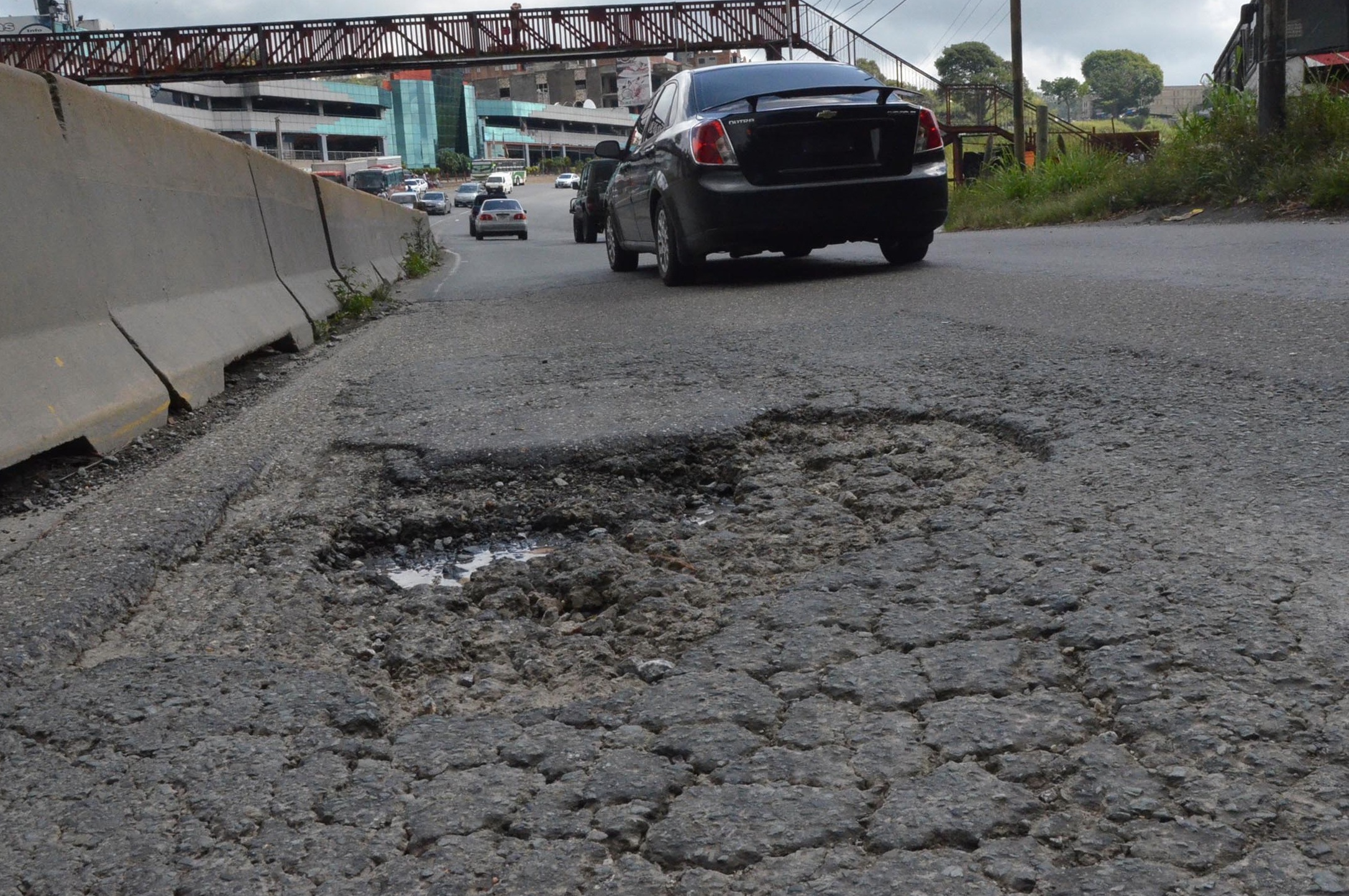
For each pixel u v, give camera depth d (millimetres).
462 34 27547
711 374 4426
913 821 1388
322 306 7832
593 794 1508
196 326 5059
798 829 1394
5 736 1794
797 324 5645
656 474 3277
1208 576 2018
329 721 1793
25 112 3775
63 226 3949
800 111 7711
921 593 2098
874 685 1755
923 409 3529
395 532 2912
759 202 7793
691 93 8539
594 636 2143
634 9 27719
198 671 2000
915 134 8008
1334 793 1378
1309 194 11070
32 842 1484
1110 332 4578
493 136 130875
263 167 7172
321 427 4059
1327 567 2021
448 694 1920
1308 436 2850
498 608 2361
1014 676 1739
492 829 1447
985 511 2531
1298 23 16234
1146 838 1325
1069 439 3039
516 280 11469
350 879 1363
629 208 9992
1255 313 4707
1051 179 17922
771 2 27297
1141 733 1542
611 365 4887
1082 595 1994
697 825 1421
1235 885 1237
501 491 3164
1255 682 1642
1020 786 1446
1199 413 3168
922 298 6320
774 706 1720
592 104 148000
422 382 4895
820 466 3129
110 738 1761
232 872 1390
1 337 3420
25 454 3273
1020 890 1254
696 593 2273
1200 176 13062
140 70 27250
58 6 40625
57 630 2188
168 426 4273
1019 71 23750
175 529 2799
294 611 2326
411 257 14609
